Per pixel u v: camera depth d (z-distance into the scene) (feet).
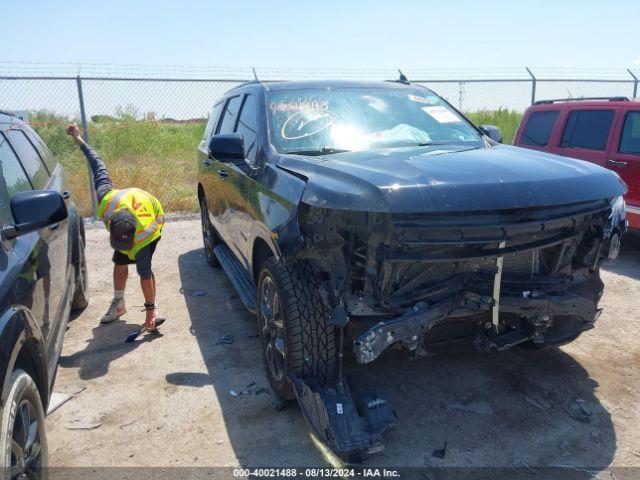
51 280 10.91
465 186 8.93
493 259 9.66
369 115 13.79
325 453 10.16
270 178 11.57
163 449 10.36
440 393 12.01
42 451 8.64
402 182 8.91
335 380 10.57
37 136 15.87
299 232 9.75
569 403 11.60
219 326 16.07
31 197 8.38
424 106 14.69
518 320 11.14
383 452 10.10
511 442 10.35
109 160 39.04
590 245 10.71
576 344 14.38
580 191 9.57
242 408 11.66
